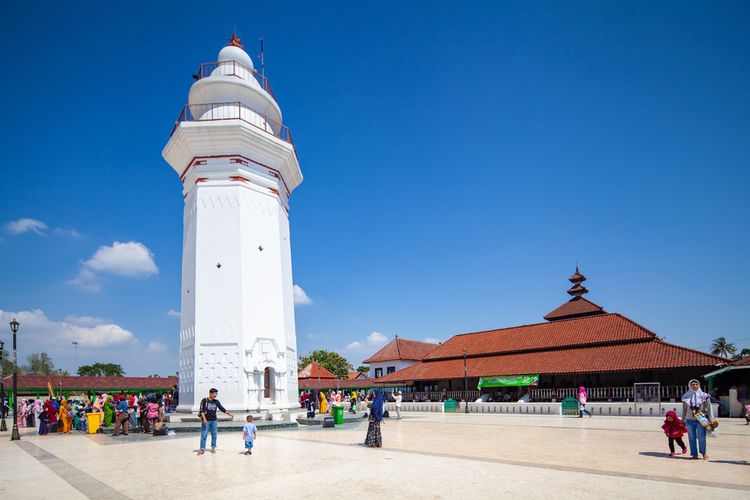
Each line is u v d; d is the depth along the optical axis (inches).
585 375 1449.3
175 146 1090.1
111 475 453.1
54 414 986.1
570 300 1926.7
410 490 362.6
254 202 1080.2
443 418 1181.7
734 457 512.4
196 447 644.7
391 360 2209.6
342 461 496.7
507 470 438.0
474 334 1916.8
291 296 1200.2
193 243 1059.3
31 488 405.1
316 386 2375.7
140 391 2187.5
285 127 1204.5
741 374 1138.7
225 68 1192.8
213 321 1005.8
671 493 347.3
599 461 490.6
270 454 557.9
